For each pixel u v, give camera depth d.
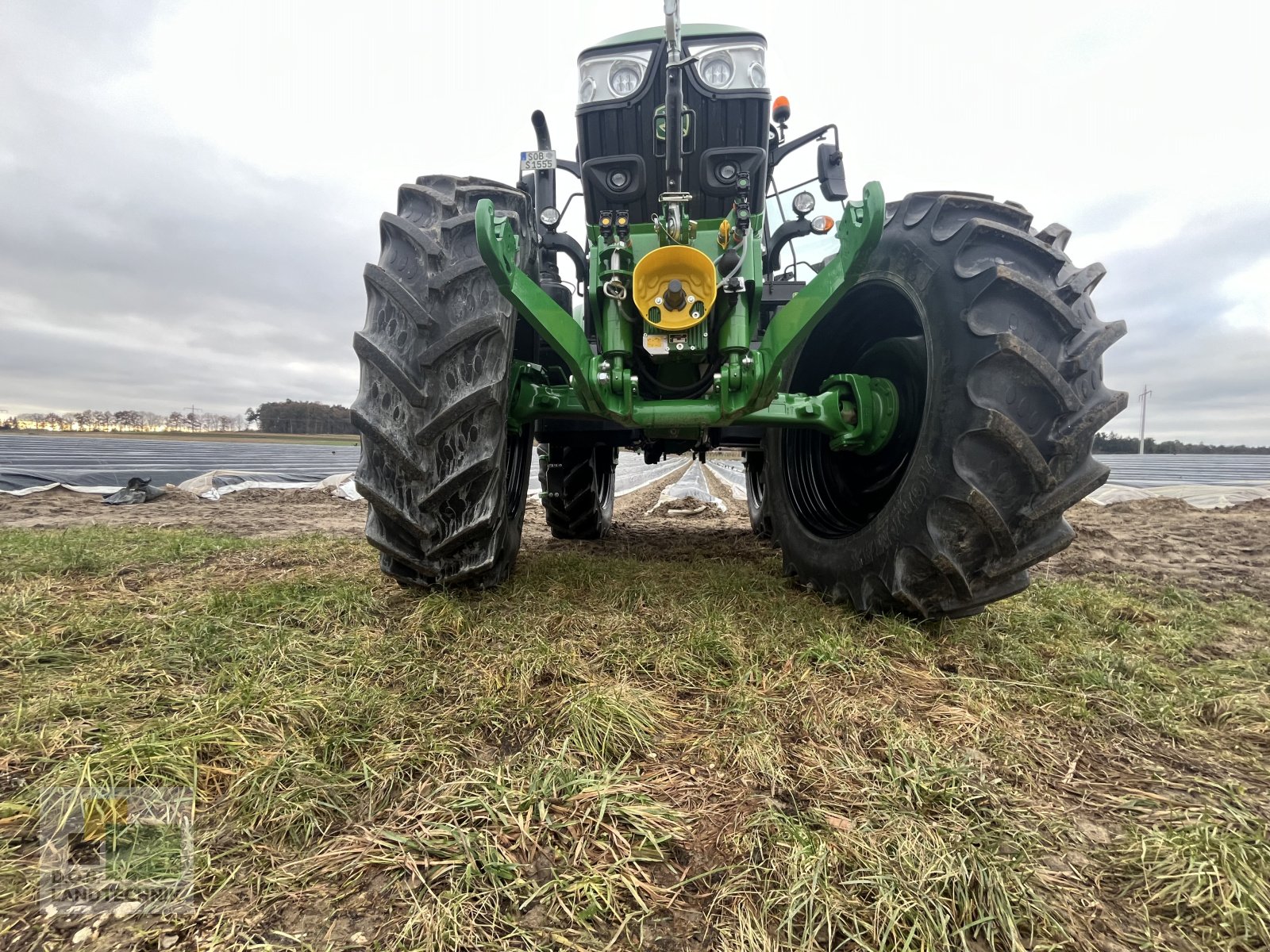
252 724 1.37
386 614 2.14
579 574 2.70
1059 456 1.82
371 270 1.99
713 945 0.89
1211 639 2.28
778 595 2.50
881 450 2.59
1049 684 1.77
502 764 1.27
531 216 2.38
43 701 1.43
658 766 1.32
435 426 1.89
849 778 1.27
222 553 3.21
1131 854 1.09
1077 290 1.88
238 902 0.93
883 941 0.89
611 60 2.49
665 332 1.92
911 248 2.13
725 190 2.47
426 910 0.91
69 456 14.52
